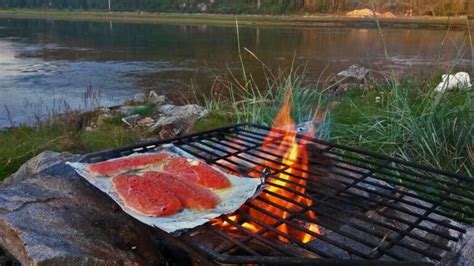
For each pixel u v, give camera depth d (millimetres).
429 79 5938
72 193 1958
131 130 5645
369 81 9172
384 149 3738
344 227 2111
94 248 1621
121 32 34781
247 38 29469
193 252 1478
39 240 1547
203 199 1702
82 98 10750
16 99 10477
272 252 1782
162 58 19531
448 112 3791
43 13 63469
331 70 14773
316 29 37938
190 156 2332
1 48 22016
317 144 2717
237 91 8438
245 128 3332
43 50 21656
